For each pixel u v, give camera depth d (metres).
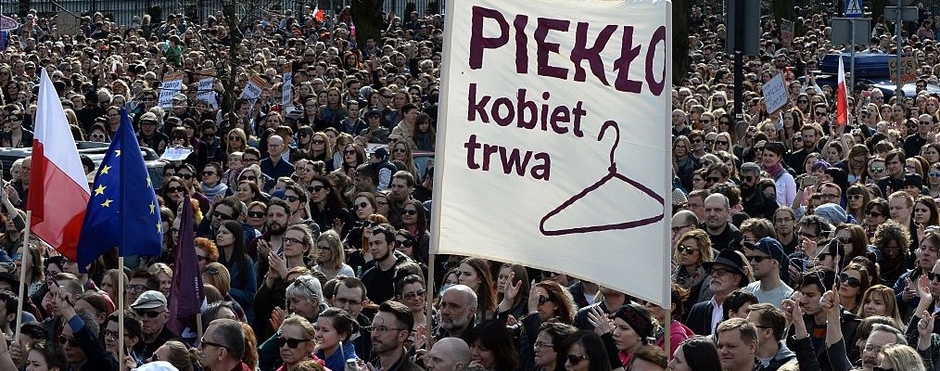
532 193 9.27
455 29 9.32
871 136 21.88
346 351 9.93
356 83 27.77
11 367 9.50
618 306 10.47
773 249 11.02
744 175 16.31
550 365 9.09
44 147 11.16
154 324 10.83
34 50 37.47
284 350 9.43
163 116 25.05
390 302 9.74
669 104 8.98
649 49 9.01
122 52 38.09
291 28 45.12
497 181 9.31
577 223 9.19
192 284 10.62
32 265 12.80
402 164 17.72
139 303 10.80
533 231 9.27
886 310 10.69
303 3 49.41
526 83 9.25
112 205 10.87
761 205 16.30
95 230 10.88
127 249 10.78
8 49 38.38
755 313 9.38
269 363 10.84
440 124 9.34
